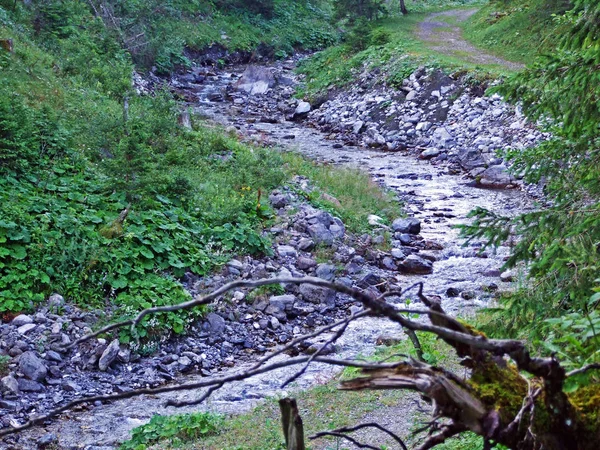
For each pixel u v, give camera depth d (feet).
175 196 49.44
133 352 34.68
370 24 163.12
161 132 62.28
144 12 137.69
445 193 74.79
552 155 23.56
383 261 51.01
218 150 67.00
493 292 44.29
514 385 8.96
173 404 8.04
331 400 26.66
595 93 21.20
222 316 39.52
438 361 27.40
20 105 49.52
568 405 8.66
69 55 86.17
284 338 38.68
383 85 118.83
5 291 35.65
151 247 41.91
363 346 36.24
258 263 45.68
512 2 150.71
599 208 20.11
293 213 54.03
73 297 37.06
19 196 41.96
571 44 21.29
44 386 31.24
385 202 66.28
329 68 137.18
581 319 10.11
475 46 138.21
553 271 19.45
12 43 67.92
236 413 27.94
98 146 53.31
